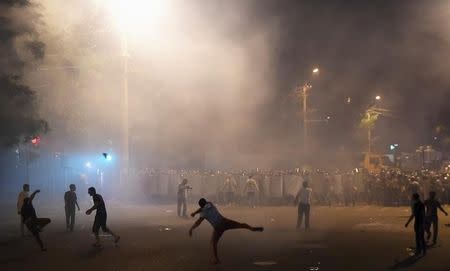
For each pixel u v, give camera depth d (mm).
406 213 24734
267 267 11562
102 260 12703
